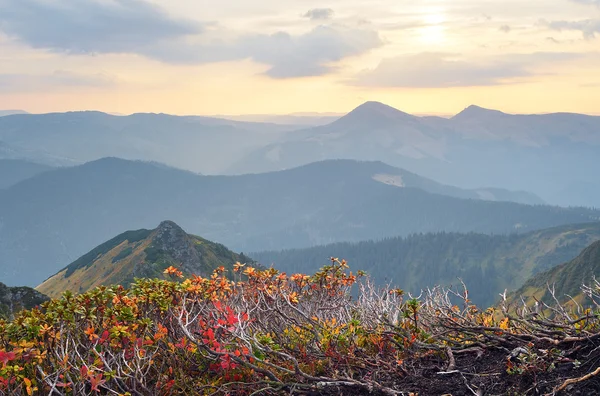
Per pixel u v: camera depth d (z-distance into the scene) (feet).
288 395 14.16
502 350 14.33
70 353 14.73
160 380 14.76
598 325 14.51
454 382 13.34
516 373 12.83
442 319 16.07
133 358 14.64
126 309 14.94
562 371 12.53
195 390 14.53
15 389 13.43
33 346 14.32
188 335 14.85
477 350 14.55
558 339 13.79
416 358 14.90
